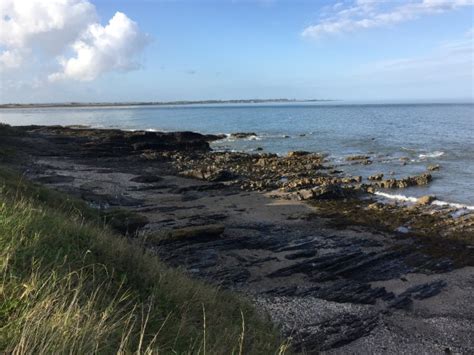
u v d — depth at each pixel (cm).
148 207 2212
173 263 1421
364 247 1631
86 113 18175
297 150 4850
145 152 4638
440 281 1343
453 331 1062
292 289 1280
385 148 4725
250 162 3956
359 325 1073
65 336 385
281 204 2339
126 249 803
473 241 1672
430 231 1805
